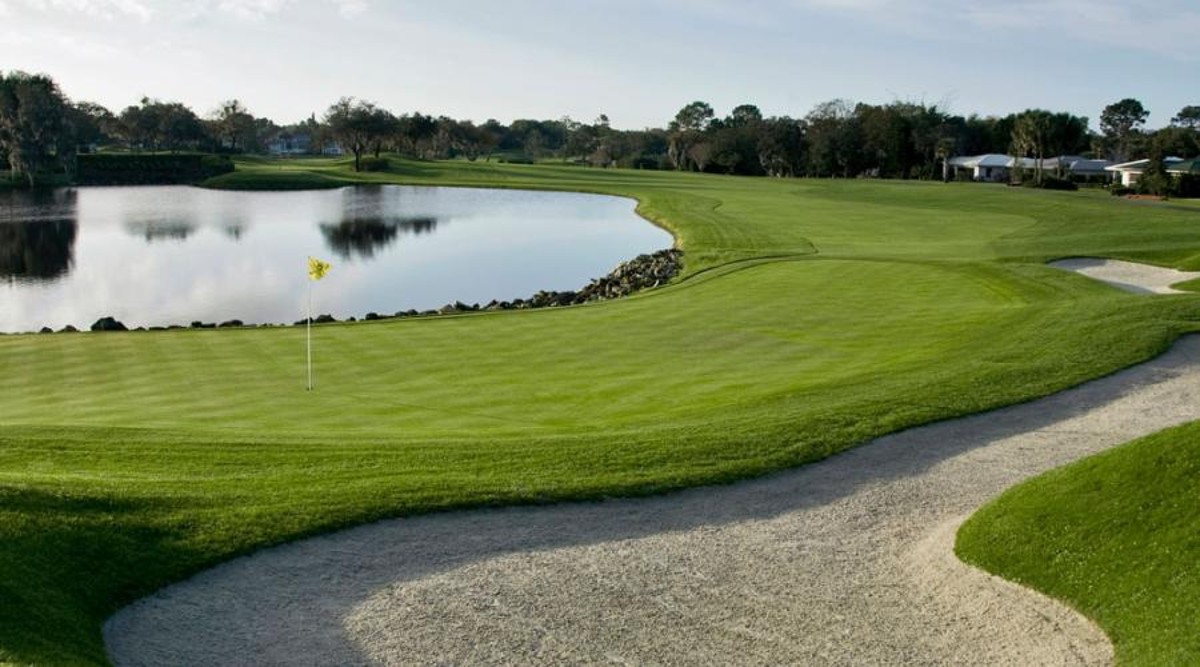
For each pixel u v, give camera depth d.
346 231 74.81
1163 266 40.44
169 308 43.12
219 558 11.67
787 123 159.75
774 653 10.08
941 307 32.50
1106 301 29.31
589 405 20.55
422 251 63.12
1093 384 20.05
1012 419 17.95
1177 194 91.38
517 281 51.72
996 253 47.34
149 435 17.11
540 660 9.86
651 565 12.05
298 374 24.00
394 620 10.55
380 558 11.99
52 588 10.36
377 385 22.77
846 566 12.12
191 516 12.53
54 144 137.25
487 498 13.70
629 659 9.91
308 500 13.27
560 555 12.26
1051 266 41.06
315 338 28.84
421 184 128.25
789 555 12.41
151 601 10.72
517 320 32.16
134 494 12.91
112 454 15.78
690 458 15.60
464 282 51.19
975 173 139.75
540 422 19.11
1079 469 13.09
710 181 130.50
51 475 13.98
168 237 70.25
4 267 55.12
